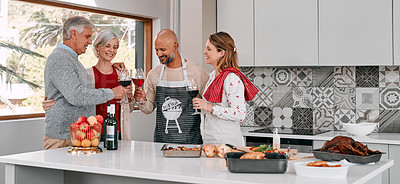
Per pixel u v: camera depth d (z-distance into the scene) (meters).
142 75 2.87
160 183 2.26
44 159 2.26
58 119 2.72
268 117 4.73
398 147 3.60
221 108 2.65
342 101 4.39
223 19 4.55
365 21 3.93
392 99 4.20
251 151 2.18
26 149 3.38
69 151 2.47
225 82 2.72
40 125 3.48
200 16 4.47
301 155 2.37
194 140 3.12
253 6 4.39
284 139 4.05
